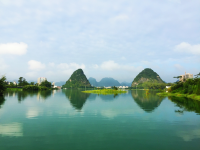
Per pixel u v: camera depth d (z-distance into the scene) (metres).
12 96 40.28
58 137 9.32
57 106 22.14
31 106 21.98
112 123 12.61
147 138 9.27
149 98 38.06
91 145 8.16
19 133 10.02
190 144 8.41
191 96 40.66
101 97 40.69
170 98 38.03
